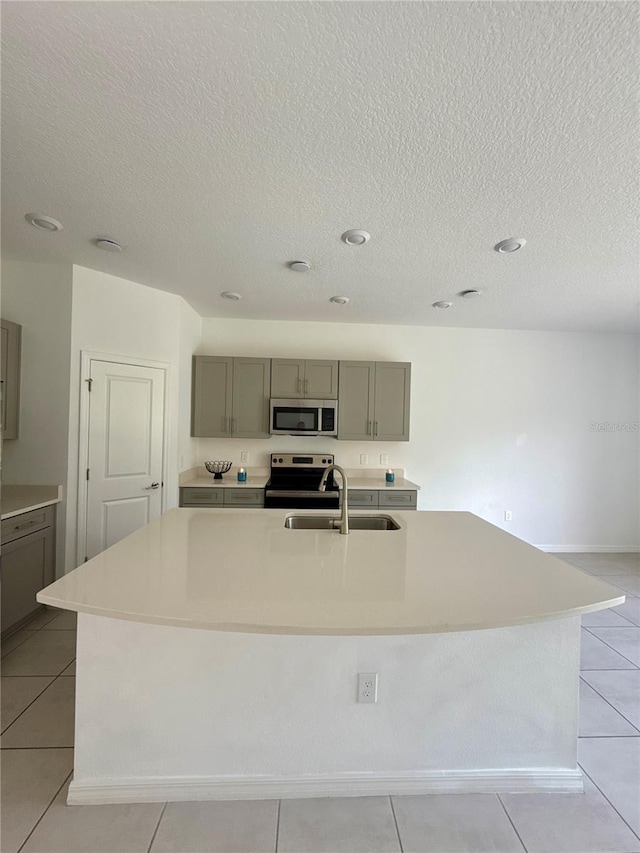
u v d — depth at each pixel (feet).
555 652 4.78
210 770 4.56
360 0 3.35
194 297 11.58
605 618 9.32
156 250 8.34
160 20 3.57
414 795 4.62
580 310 12.06
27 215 7.02
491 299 11.11
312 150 5.19
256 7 3.43
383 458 14.37
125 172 5.75
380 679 4.62
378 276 9.52
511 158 5.24
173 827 4.23
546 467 14.74
